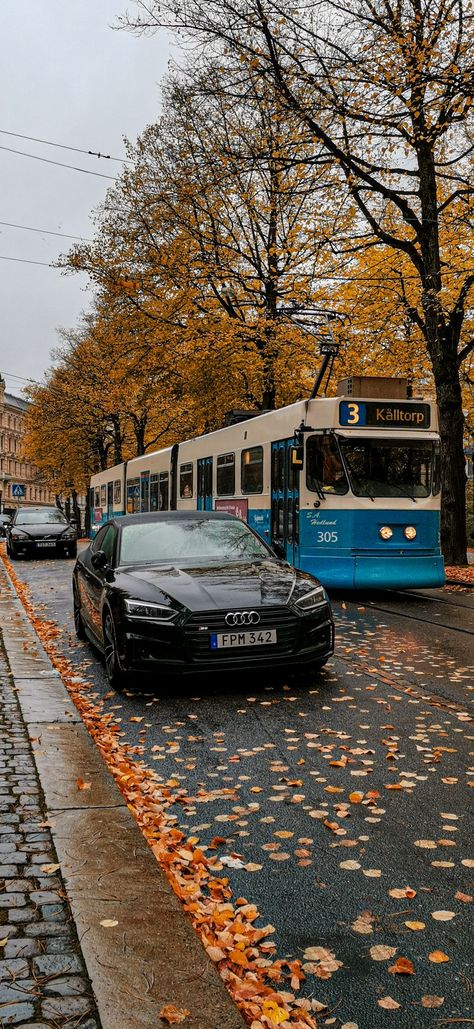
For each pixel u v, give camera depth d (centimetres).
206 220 2261
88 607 892
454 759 514
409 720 606
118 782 465
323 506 1365
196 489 2148
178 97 2027
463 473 1966
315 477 1380
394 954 293
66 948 271
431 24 1477
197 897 330
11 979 253
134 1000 243
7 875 326
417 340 2148
